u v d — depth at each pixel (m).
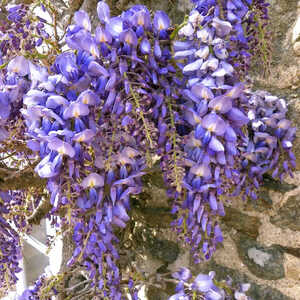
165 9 0.61
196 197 0.39
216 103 0.35
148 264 0.65
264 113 0.48
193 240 0.44
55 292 0.51
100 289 0.46
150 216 0.61
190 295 0.46
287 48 0.49
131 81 0.36
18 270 0.48
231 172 0.39
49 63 0.44
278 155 0.48
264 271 0.54
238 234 0.56
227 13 0.38
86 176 0.37
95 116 0.36
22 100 0.38
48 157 0.33
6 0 0.46
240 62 0.39
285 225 0.52
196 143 0.37
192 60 0.37
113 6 0.63
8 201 0.45
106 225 0.42
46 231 0.97
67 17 0.64
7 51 0.40
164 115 0.37
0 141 0.40
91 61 0.35
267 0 0.50
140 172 0.38
